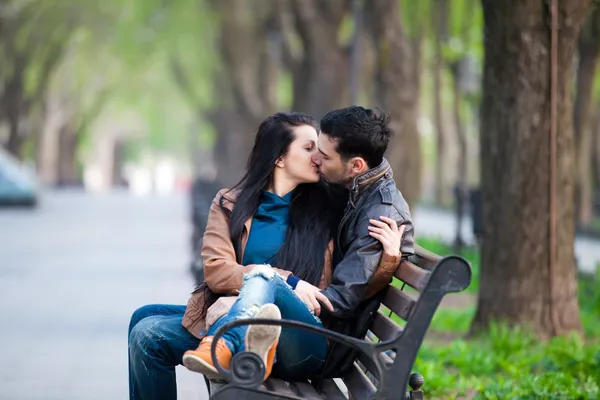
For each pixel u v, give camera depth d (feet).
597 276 88.07
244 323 25.98
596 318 70.23
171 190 526.16
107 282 95.55
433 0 161.48
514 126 56.08
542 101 55.67
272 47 175.01
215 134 340.59
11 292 87.76
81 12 295.48
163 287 91.25
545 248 56.59
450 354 51.39
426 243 125.29
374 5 108.68
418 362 46.70
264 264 30.07
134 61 355.56
